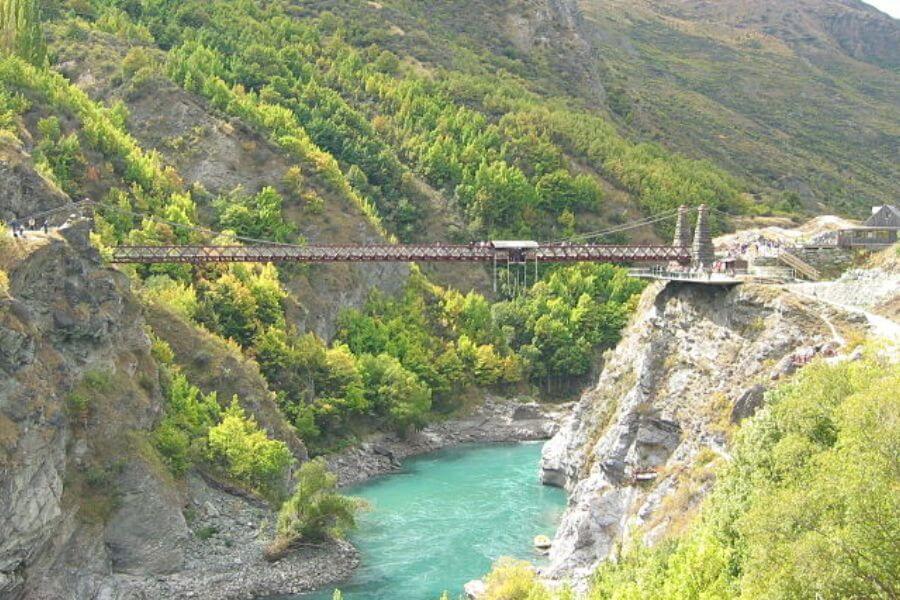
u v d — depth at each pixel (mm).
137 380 97750
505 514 106938
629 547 72438
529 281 193500
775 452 53000
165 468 92875
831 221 164000
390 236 180125
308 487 94438
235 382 113875
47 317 86562
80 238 94312
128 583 84250
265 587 86000
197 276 137250
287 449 105438
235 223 153250
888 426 41781
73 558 81688
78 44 180750
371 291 166375
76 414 86250
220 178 162750
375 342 157750
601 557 86250
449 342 167250
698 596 49812
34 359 80000
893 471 40406
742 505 55000
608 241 197000
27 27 158875
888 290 83250
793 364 78500
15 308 78688
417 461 135500
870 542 38656
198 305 126812
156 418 97812
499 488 118438
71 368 88250
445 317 172500
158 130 166250
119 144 149000
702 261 101125
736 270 97875
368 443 137500
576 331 179750
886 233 99625
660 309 98812
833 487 41438
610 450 93375
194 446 99750
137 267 132125
